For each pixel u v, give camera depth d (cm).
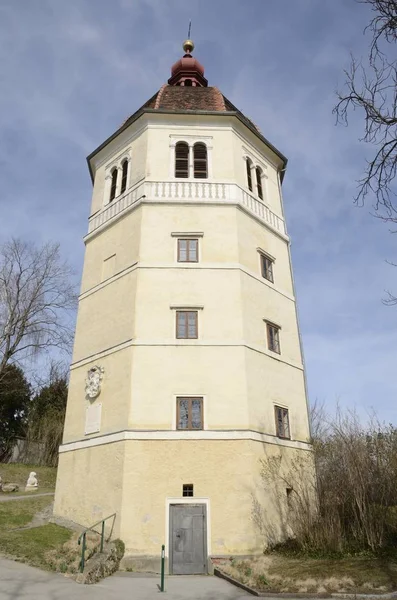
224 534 1875
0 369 4197
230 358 2180
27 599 1180
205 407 2078
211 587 1530
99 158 3089
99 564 1573
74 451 2233
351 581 1450
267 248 2686
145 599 1329
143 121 2825
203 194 2588
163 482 1939
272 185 3016
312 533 1895
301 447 2312
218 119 2819
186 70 3750
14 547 1616
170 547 1844
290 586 1448
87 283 2647
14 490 2948
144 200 2530
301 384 2517
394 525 1958
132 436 2006
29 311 4338
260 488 1995
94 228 2802
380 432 2172
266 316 2453
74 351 2519
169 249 2420
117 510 1908
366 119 1029
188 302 2289
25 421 4628
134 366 2138
